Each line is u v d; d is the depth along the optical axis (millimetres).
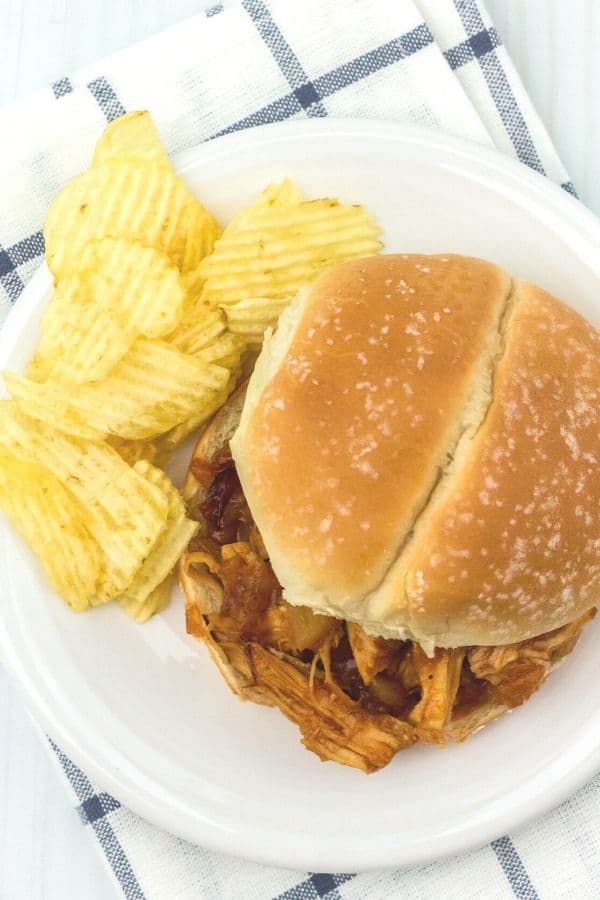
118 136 530
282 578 490
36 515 523
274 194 535
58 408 516
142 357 520
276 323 526
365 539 477
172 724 538
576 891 536
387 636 496
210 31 556
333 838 525
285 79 558
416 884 541
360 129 544
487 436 476
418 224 552
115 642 541
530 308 497
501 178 543
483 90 558
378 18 555
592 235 541
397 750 521
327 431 479
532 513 476
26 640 533
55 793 553
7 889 549
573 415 485
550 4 569
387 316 487
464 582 476
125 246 523
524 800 525
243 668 524
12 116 552
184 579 529
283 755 537
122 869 541
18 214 555
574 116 568
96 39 572
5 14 572
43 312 540
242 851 526
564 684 533
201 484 532
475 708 523
